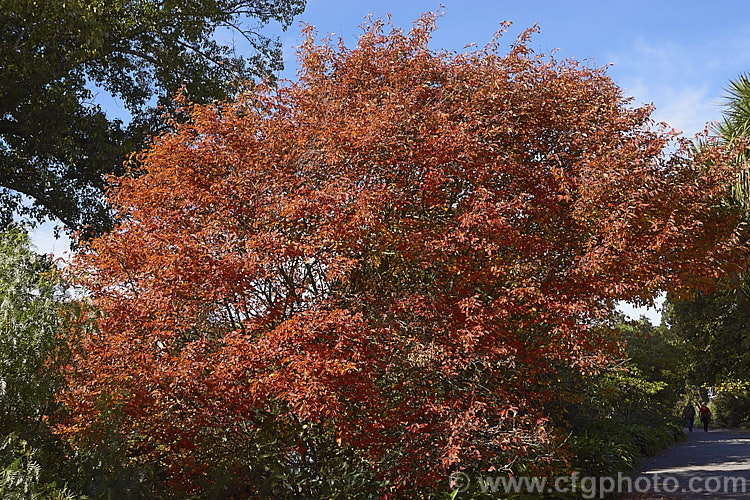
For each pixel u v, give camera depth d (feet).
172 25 62.44
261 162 27.35
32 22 49.62
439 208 29.27
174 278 24.72
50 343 22.02
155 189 28.02
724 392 147.43
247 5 68.18
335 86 31.76
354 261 24.95
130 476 23.88
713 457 57.82
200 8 62.39
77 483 21.79
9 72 49.88
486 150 27.89
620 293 28.40
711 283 31.89
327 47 33.60
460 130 26.76
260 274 24.93
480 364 28.55
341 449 28.32
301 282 27.55
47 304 22.43
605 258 27.30
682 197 29.19
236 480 27.68
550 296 28.04
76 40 53.67
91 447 23.11
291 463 28.53
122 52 61.82
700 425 153.48
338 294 27.07
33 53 51.55
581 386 42.55
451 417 25.82
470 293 28.35
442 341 26.81
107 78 62.95
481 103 29.45
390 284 28.53
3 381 20.20
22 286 22.38
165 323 25.30
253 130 29.07
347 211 25.00
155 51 62.49
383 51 32.76
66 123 55.36
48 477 20.67
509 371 29.60
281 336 23.18
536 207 28.99
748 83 41.93
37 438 21.59
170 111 62.08
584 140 29.78
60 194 58.03
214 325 27.43
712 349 101.14
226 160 28.04
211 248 25.32
